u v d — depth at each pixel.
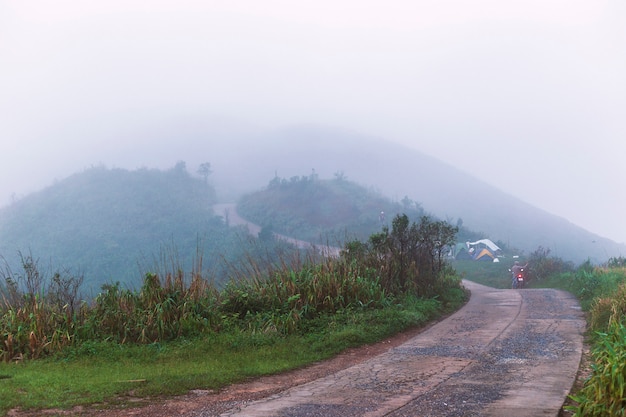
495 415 7.41
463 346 13.48
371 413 7.62
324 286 17.67
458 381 9.61
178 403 8.32
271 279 17.94
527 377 9.80
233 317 15.44
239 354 12.59
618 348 7.49
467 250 82.69
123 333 13.70
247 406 8.12
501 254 82.44
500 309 21.61
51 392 8.65
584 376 9.92
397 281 21.45
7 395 8.29
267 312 16.03
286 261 21.14
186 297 15.09
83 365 11.41
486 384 9.32
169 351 12.66
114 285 15.05
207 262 33.03
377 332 15.27
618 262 38.34
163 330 13.76
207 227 119.00
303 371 11.23
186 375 10.19
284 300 16.61
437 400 8.28
